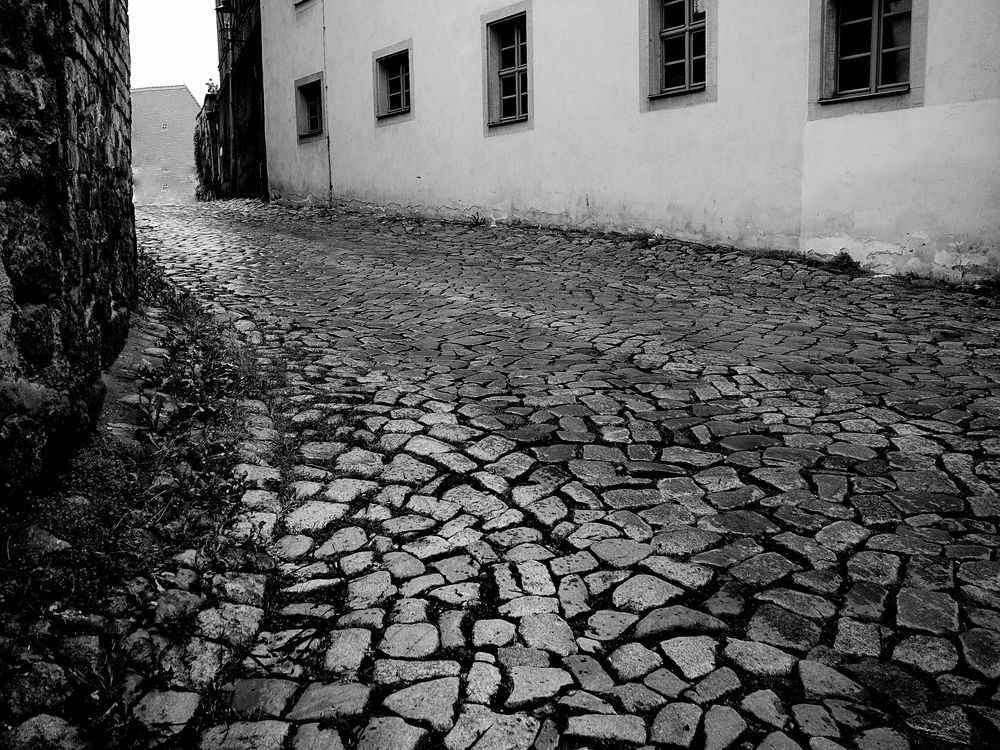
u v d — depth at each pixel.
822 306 7.65
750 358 5.82
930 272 8.61
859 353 5.93
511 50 13.44
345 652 2.55
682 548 3.16
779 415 4.61
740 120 10.02
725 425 4.47
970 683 2.37
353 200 17.14
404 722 2.23
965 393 4.88
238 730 2.21
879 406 4.71
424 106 14.85
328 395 4.94
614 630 2.66
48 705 2.17
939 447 4.06
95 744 2.12
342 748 2.15
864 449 4.08
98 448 3.41
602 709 2.28
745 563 3.04
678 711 2.27
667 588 2.89
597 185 11.95
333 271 9.85
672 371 5.52
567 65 12.05
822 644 2.56
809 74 9.25
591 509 3.51
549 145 12.55
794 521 3.36
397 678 2.42
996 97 7.93
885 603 2.77
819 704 2.29
